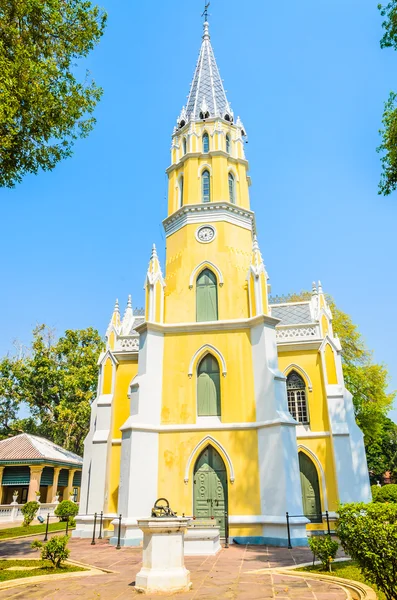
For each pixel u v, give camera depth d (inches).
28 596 392.5
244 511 774.5
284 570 498.9
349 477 868.0
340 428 903.1
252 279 930.7
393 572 310.2
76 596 390.6
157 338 914.7
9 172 621.3
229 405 848.9
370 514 335.0
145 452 821.2
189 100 1229.1
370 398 1451.8
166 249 1074.1
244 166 1120.2
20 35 561.9
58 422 1878.7
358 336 1505.9
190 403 864.9
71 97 616.7
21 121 582.2
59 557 538.0
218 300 942.4
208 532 661.9
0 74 512.1
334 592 386.0
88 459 998.4
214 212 1024.9
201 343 903.1
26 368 1926.7
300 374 974.4
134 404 859.4
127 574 500.4
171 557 414.3
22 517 1248.2
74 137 655.1
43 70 560.7
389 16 565.0
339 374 964.6
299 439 923.4
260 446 804.0
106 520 892.0
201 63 1286.9
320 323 1003.3
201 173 1078.4
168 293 992.2
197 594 390.6
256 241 967.6
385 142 581.0
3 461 1386.6
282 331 1013.2
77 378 1870.1
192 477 817.5
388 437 2427.4
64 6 601.3
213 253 986.1
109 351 1037.8
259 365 856.3
